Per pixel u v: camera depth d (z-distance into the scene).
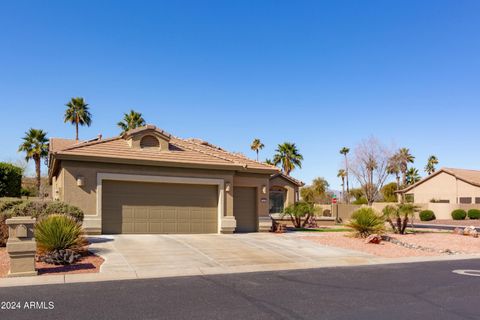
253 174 22.31
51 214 14.30
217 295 9.00
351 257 14.86
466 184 49.88
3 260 12.02
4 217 14.27
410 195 56.62
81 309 7.77
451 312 8.00
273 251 15.30
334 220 34.38
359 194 70.75
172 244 15.79
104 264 12.05
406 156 70.12
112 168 18.61
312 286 10.09
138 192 19.23
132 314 7.49
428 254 16.41
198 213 20.34
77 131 54.31
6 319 7.15
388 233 23.27
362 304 8.46
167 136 20.08
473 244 19.83
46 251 12.48
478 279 11.31
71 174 17.91
